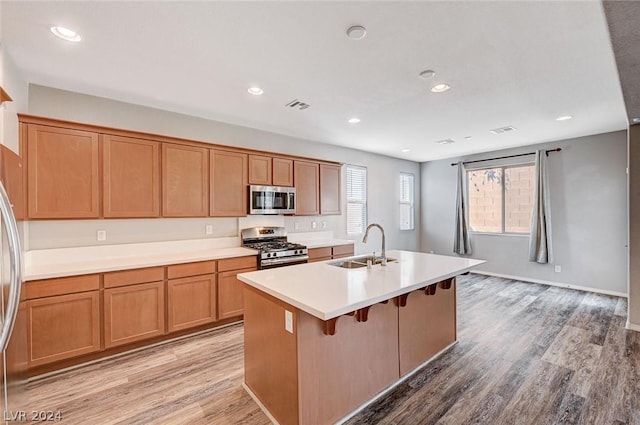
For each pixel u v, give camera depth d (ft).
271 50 7.34
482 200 20.33
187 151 11.38
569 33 6.63
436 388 7.54
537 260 17.29
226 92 9.89
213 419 6.46
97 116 10.19
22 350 6.43
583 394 7.20
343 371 6.54
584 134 15.46
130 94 10.04
